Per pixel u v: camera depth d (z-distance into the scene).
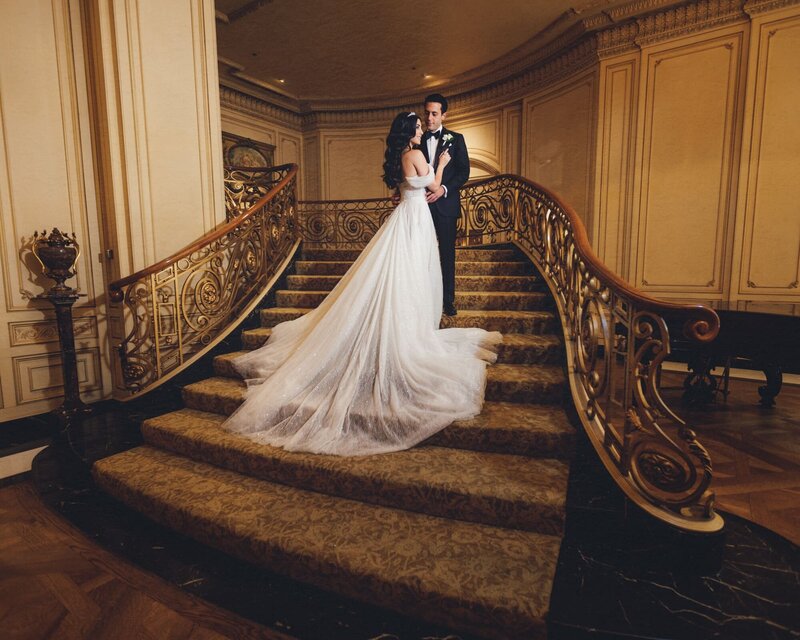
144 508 2.37
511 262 4.29
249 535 1.96
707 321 1.66
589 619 1.52
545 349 3.05
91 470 2.70
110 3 3.65
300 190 10.03
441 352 2.74
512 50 7.42
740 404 4.50
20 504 2.66
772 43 5.19
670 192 5.99
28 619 1.77
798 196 5.21
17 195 3.63
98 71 3.76
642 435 1.93
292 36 7.03
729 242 5.66
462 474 2.15
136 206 3.81
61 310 3.48
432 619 1.65
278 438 2.55
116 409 3.65
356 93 9.20
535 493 1.98
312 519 2.06
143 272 3.45
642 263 6.25
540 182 7.61
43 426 3.54
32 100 3.67
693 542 1.76
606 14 6.09
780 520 2.37
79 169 3.92
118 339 3.94
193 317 4.07
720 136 5.62
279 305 4.40
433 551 1.83
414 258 2.80
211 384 3.38
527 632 1.54
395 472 2.17
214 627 1.71
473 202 5.51
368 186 9.80
